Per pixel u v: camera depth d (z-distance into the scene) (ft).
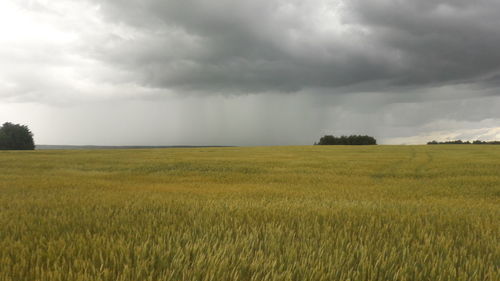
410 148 187.21
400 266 8.09
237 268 7.45
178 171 70.54
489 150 163.32
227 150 174.09
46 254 8.48
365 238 10.68
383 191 36.65
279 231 11.11
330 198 26.00
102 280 6.68
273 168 76.23
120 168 77.15
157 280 6.80
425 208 19.02
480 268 8.02
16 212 15.11
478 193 38.19
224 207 17.26
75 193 25.40
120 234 10.59
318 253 8.74
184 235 10.26
